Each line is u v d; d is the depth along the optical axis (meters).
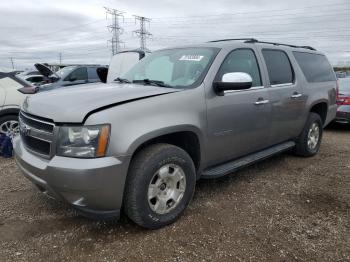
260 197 4.21
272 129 4.73
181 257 2.97
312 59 5.98
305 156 5.90
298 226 3.51
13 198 4.10
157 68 4.29
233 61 4.19
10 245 3.11
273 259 2.96
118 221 3.55
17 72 7.06
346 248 3.14
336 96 6.52
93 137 2.89
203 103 3.65
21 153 3.38
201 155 3.73
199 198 4.14
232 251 3.06
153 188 3.29
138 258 2.95
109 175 2.92
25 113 3.46
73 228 3.42
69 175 2.86
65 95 3.40
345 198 4.22
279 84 4.89
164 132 3.25
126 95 3.27
